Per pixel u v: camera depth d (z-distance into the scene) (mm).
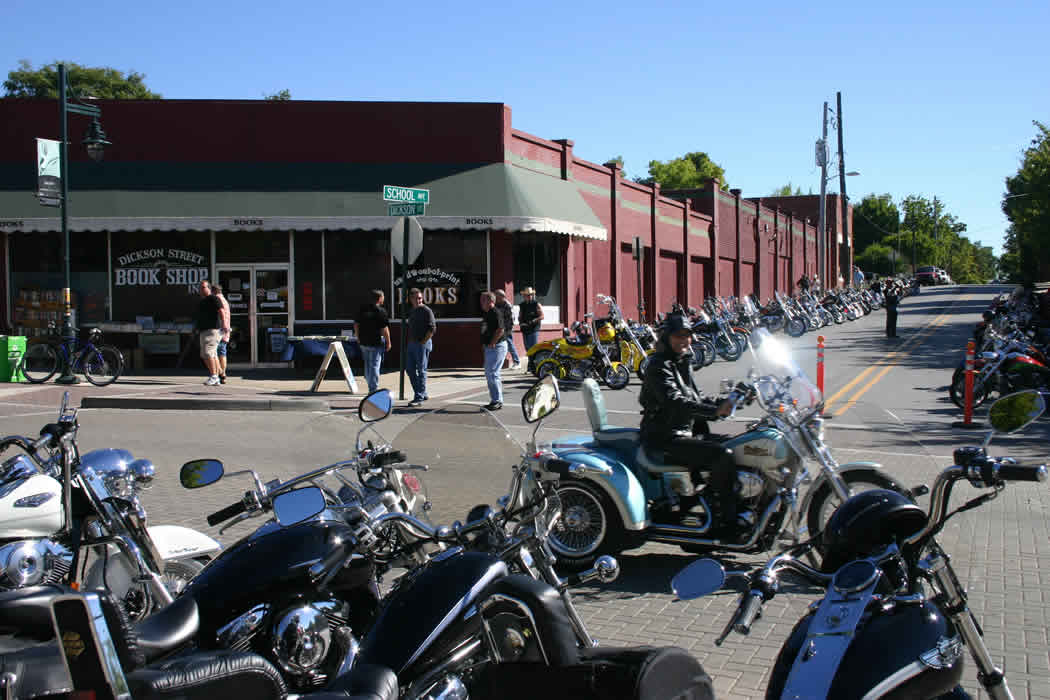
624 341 18672
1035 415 3166
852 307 40656
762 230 51125
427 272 21703
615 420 8430
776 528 6203
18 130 21219
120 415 14273
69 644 2314
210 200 20234
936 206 130875
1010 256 95438
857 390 16875
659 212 34938
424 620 3104
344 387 17422
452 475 4160
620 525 6281
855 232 131375
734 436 6465
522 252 23625
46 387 17188
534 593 3098
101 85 59531
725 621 5504
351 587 3729
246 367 21375
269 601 3488
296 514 3545
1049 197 44781
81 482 4387
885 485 5973
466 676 3162
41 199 17656
